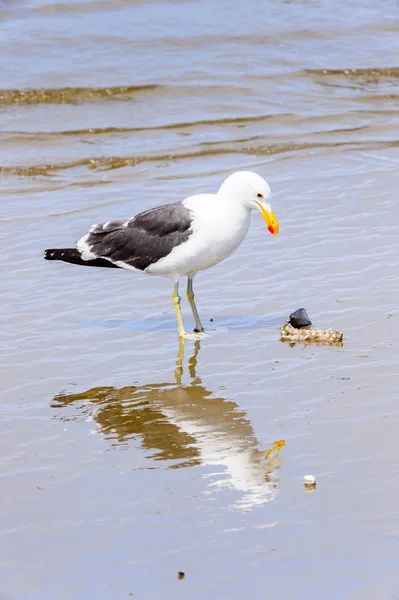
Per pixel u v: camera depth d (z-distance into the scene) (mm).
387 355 12594
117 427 11055
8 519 9125
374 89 24688
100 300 14789
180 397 11773
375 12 28359
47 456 10391
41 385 12125
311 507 9180
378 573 8117
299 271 15352
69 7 27531
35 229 17266
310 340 13172
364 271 15180
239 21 27484
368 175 19500
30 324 13867
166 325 13977
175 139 21750
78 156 20781
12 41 25641
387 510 9094
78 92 23734
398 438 10500
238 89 24156
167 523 8977
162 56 25453
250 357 12797
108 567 8312
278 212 17672
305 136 21938
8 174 20047
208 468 10047
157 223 13367
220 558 8391
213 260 13391
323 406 11320
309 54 26078
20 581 8141
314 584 7988
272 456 10219
